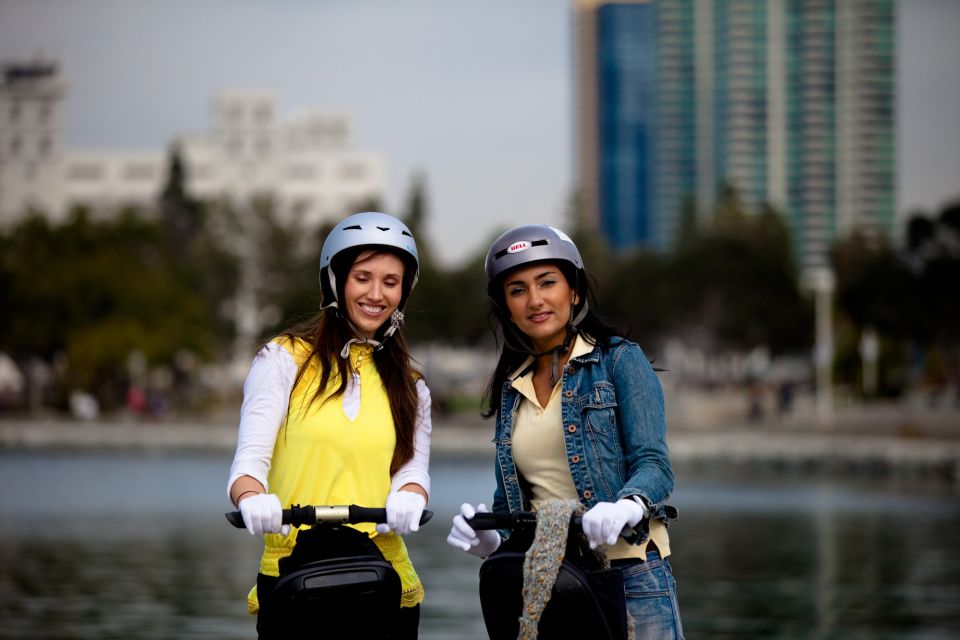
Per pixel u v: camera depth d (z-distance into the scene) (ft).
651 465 14.29
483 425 192.75
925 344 211.41
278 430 14.44
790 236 323.57
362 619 13.33
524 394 15.21
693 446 142.31
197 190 533.55
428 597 46.37
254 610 14.62
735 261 293.02
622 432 14.78
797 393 234.58
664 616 14.67
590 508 14.65
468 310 268.21
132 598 46.91
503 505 15.34
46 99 536.01
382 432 14.55
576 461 14.70
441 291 258.98
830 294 288.71
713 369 341.00
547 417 15.06
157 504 92.99
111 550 63.98
